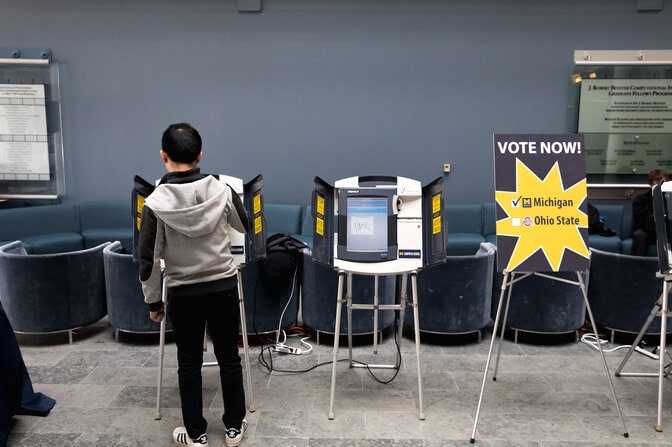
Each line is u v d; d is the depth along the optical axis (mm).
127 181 5891
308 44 5707
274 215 5660
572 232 2508
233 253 2553
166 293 2461
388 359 3232
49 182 5684
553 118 5750
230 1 5652
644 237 4930
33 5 5641
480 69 5707
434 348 3414
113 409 2598
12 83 5547
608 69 5594
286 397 2723
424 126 5797
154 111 5801
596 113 5656
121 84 5762
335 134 5824
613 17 5590
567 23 5613
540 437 2363
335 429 2420
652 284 3252
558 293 3330
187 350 2193
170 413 2562
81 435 2365
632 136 5664
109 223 5707
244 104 5789
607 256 3367
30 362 3146
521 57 5680
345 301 3260
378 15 5664
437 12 5645
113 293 3357
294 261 3410
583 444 2307
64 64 5723
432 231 2551
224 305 2176
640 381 2938
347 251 2514
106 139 5832
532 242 2479
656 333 3312
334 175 5879
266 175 5887
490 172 5828
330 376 2980
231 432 2268
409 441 2326
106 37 5699
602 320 3441
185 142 2107
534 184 2523
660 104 5598
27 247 4883
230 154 5859
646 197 4988
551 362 3199
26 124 5598
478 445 2295
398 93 5758
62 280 3322
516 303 3404
